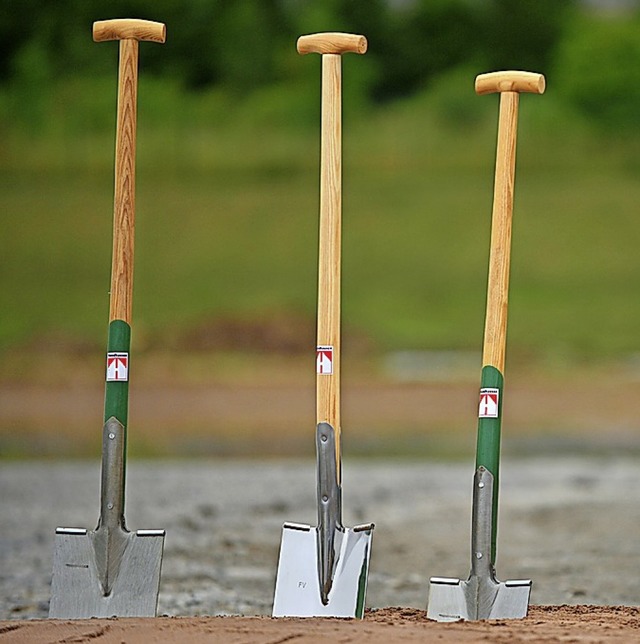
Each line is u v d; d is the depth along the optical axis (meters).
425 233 131.75
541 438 62.78
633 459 54.66
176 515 36.06
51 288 117.75
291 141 151.75
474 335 111.12
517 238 129.62
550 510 37.03
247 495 41.28
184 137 150.75
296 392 82.19
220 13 169.25
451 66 176.50
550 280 121.19
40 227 130.00
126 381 16.38
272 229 132.62
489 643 13.89
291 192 140.00
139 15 165.75
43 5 159.12
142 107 154.00
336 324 16.16
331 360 16.11
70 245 126.88
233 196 138.38
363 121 157.62
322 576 15.97
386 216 135.12
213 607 22.45
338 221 16.22
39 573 26.80
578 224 132.25
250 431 65.94
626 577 26.47
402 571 27.55
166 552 29.23
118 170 16.45
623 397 79.44
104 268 122.94
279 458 55.69
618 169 145.62
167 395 79.88
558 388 83.25
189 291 119.44
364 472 48.84
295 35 173.25
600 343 105.19
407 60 176.62
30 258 124.00
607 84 159.25
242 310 113.00
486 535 16.00
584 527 33.94
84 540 16.19
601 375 89.69
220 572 26.53
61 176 139.88
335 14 176.25
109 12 163.25
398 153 149.25
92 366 95.00
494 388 16.12
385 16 177.88
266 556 28.83
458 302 118.38
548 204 136.62
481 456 16.06
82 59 156.50
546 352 101.94
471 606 15.92
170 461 53.97
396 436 64.25
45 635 14.55
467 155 148.62
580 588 25.08
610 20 176.00
